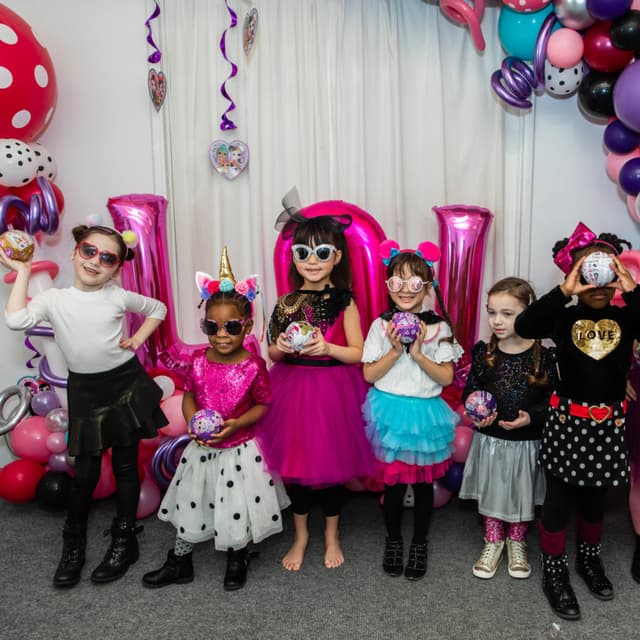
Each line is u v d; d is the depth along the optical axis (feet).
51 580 6.63
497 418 6.71
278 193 8.95
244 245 9.17
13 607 6.16
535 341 6.71
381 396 6.70
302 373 6.84
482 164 8.87
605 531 7.55
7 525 7.84
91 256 6.41
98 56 8.78
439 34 8.63
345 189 8.93
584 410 5.86
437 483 8.03
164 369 8.28
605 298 5.75
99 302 6.57
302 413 6.68
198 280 6.60
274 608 6.14
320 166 8.87
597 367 5.82
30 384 9.07
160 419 7.06
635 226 8.91
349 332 6.97
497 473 6.70
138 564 6.92
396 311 6.84
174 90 8.78
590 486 5.96
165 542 7.40
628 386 6.49
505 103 8.63
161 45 8.65
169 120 8.83
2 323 9.12
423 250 6.76
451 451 6.83
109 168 8.98
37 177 7.97
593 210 8.91
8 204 7.72
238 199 9.06
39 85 7.76
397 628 5.82
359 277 7.86
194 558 7.09
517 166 8.79
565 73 7.69
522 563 6.66
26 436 8.16
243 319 6.44
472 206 8.17
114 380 6.70
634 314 5.66
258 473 6.41
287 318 7.02
